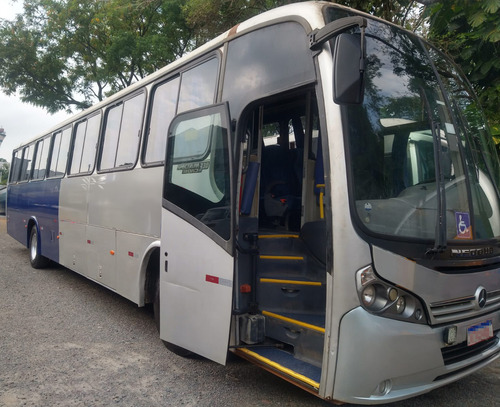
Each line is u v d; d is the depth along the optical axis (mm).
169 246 4730
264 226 5191
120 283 6230
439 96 3980
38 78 20328
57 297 7781
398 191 3453
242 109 4156
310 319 3934
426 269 3348
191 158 4535
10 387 4297
